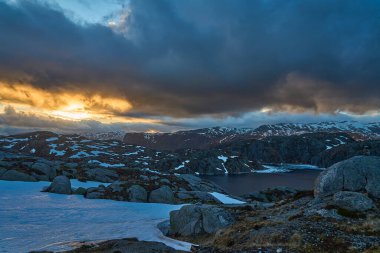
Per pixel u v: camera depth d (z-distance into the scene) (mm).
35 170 92438
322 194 39281
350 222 29734
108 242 34281
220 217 40312
